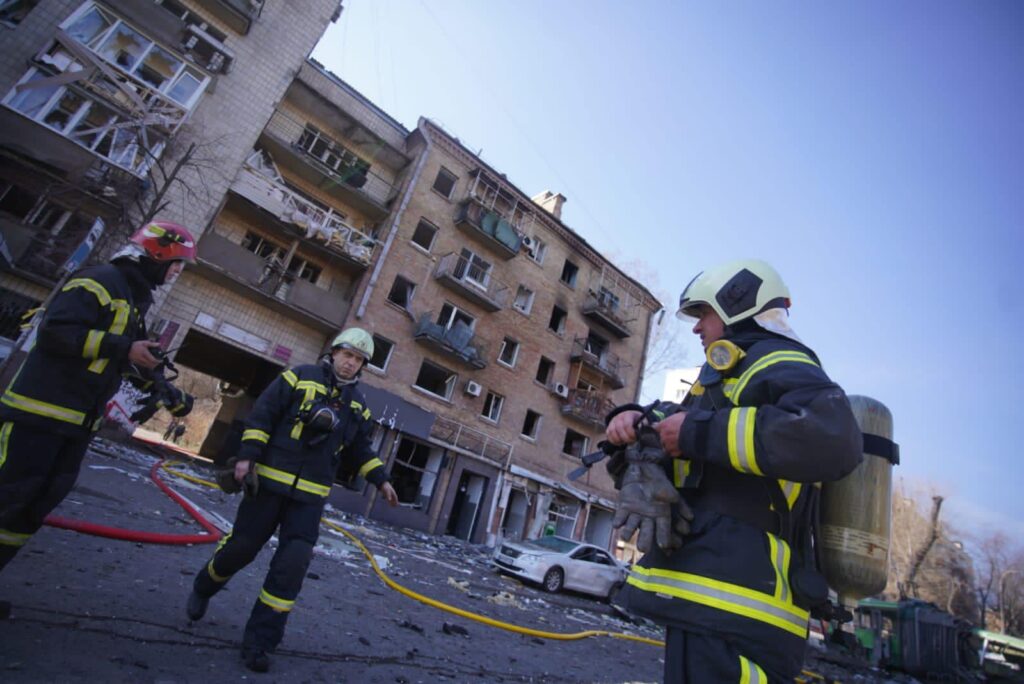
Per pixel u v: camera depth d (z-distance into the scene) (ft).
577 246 89.30
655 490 4.66
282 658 9.46
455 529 71.92
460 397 71.46
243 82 57.77
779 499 4.60
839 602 4.99
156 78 49.44
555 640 20.35
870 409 5.59
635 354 96.68
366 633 12.88
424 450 69.97
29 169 43.39
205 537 18.01
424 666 11.48
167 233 8.33
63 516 15.39
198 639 9.12
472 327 75.00
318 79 67.31
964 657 63.46
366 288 64.34
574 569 39.27
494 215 76.02
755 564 4.35
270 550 20.45
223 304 57.31
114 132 46.44
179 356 70.90
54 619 8.27
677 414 4.65
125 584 11.09
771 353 4.79
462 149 76.02
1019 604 149.28
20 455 6.88
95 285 7.34
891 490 5.30
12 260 42.29
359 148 70.54
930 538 127.13
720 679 4.10
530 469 76.54
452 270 71.10
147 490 26.71
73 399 7.25
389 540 40.78
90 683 6.56
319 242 62.03
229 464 9.09
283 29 61.21
